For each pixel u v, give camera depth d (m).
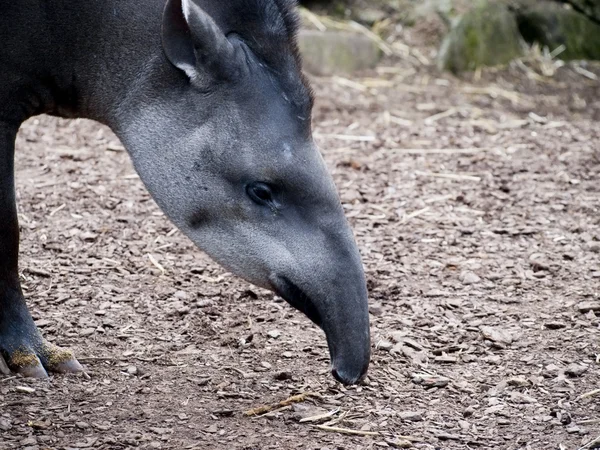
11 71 7.20
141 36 7.18
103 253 9.93
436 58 17.88
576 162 13.41
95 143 13.21
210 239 7.06
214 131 6.89
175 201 7.09
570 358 8.18
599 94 17.69
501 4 18.84
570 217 11.52
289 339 8.42
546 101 16.95
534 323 8.83
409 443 6.79
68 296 8.92
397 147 13.73
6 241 7.45
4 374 7.53
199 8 6.64
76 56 7.32
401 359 8.11
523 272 9.94
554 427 7.07
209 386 7.54
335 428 6.99
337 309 6.61
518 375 7.89
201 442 6.70
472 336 8.57
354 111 15.22
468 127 14.88
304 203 6.75
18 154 12.59
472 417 7.23
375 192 11.99
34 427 6.77
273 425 7.02
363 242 10.55
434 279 9.75
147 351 8.07
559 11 19.41
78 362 7.74
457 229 11.02
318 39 16.89
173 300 9.02
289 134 6.78
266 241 6.85
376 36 18.09
